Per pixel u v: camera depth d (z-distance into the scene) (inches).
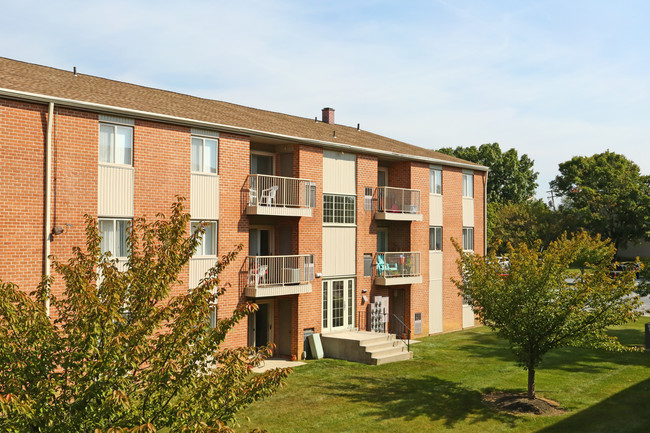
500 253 2554.1
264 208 852.6
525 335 671.1
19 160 629.3
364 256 1058.7
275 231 960.9
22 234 628.7
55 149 657.6
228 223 835.4
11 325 306.2
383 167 1170.6
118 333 306.0
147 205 741.3
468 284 731.4
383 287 1088.2
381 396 709.9
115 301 323.0
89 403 295.0
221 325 337.4
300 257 914.7
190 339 326.6
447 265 1231.5
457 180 1270.9
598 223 2593.5
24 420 270.8
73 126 674.2
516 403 674.2
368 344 912.3
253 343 927.7
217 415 321.7
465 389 747.4
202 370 332.5
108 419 297.0
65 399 303.4
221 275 824.9
